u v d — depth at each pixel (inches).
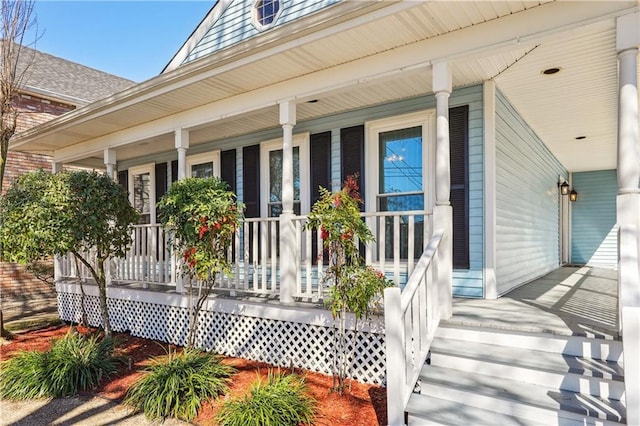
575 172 421.4
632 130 108.8
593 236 409.4
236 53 157.6
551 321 126.2
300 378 154.3
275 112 208.4
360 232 136.8
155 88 192.4
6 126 246.7
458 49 135.6
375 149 205.5
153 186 325.1
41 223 182.2
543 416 99.3
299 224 172.4
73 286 284.8
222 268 173.2
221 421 125.1
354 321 151.9
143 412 138.4
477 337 126.1
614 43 139.0
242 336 189.6
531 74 167.2
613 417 91.6
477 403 108.3
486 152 173.0
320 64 160.7
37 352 177.9
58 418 136.5
